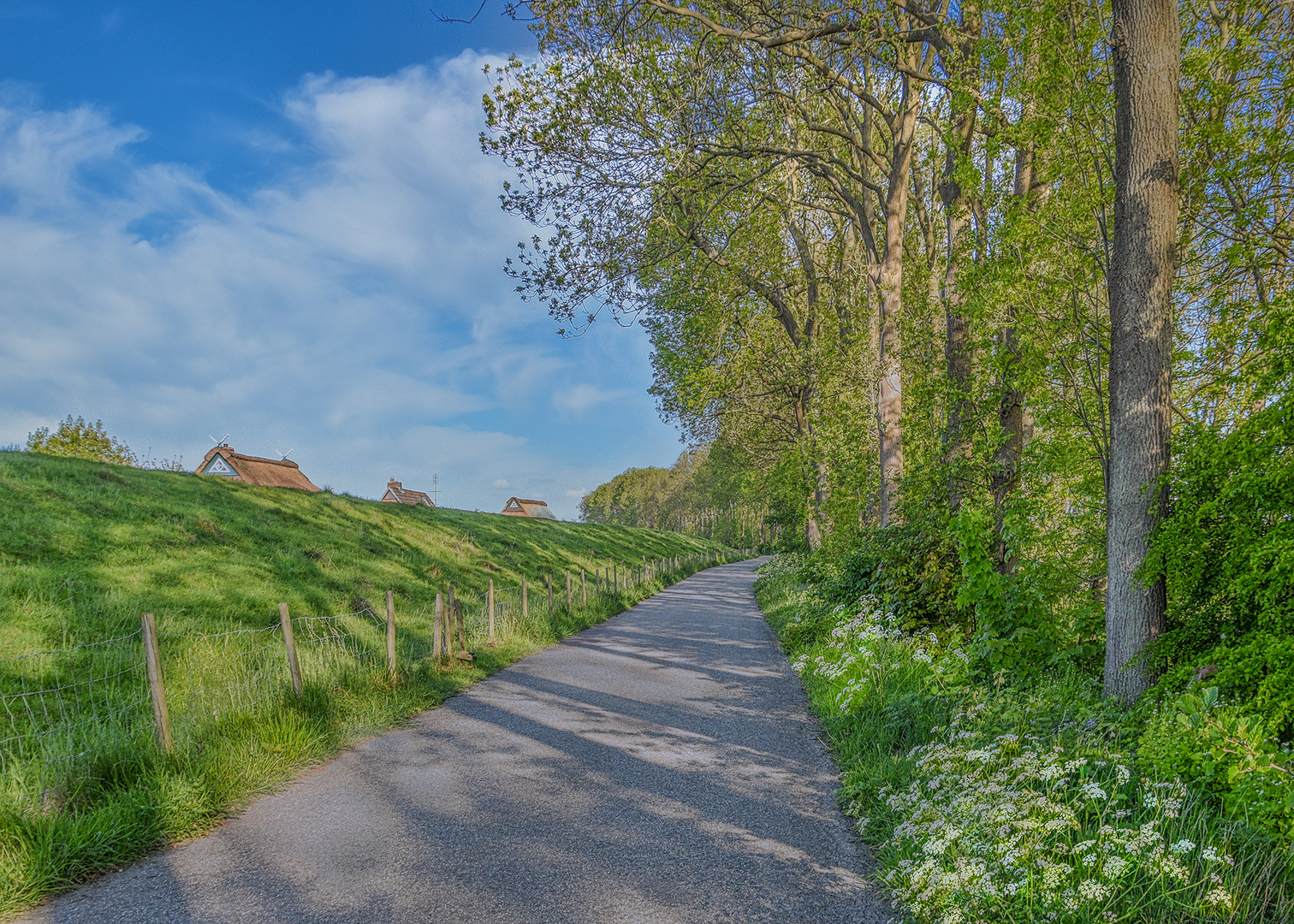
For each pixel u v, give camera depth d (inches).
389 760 243.3
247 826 184.7
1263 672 177.2
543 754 250.2
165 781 192.4
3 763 202.7
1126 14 238.1
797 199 745.6
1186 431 240.1
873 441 813.2
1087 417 356.2
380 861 163.5
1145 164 234.4
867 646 335.9
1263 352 267.4
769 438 1311.5
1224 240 319.6
